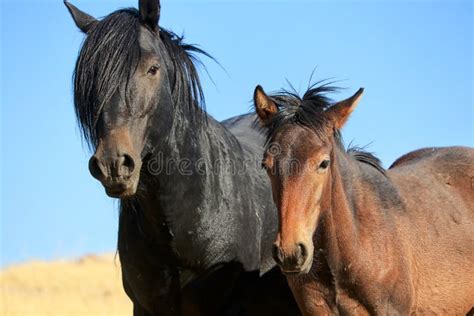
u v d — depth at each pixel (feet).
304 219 27.48
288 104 29.58
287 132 28.19
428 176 35.50
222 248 30.01
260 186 32.32
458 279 33.12
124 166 26.43
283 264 27.09
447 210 34.14
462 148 37.96
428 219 33.14
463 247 33.63
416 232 32.32
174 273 29.50
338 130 29.78
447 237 33.24
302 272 27.43
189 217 29.22
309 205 27.68
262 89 29.99
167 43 29.55
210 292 29.86
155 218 28.94
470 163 36.78
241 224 30.68
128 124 27.12
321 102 29.48
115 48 27.63
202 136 30.22
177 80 29.30
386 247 30.53
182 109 29.40
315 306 30.22
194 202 29.37
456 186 35.78
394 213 32.07
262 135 35.14
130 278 30.30
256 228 31.45
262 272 31.65
